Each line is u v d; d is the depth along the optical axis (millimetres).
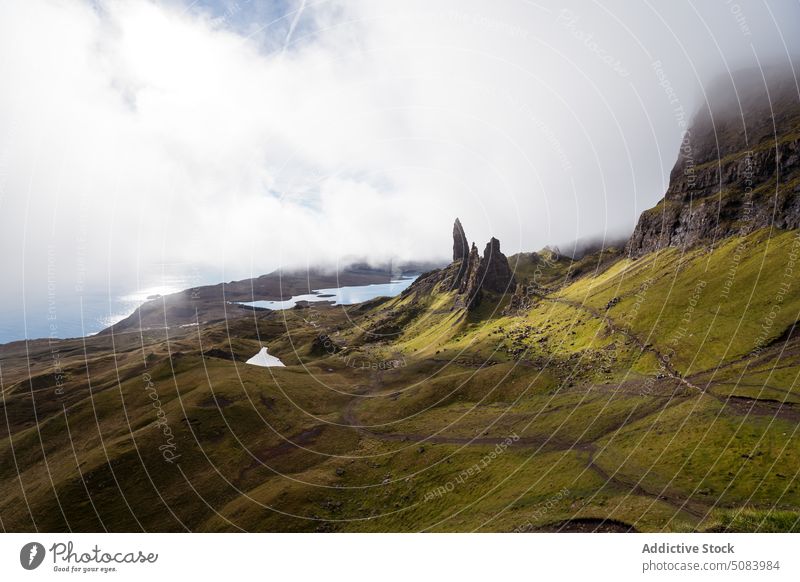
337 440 110062
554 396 111625
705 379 95125
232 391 128375
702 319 122000
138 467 93750
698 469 60562
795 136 197250
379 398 136375
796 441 62906
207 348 197000
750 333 107000
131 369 153000
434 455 92750
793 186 164000
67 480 89250
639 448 72250
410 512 73562
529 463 77688
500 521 54469
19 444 109000
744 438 66875
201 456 100188
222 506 85125
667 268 184375
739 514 40625
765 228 164125
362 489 86000
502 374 133750
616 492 55781
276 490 85812
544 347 154625
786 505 47656
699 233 198500
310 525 75750
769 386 84250
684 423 76938
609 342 134750
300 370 161125
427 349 196750
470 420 109062
